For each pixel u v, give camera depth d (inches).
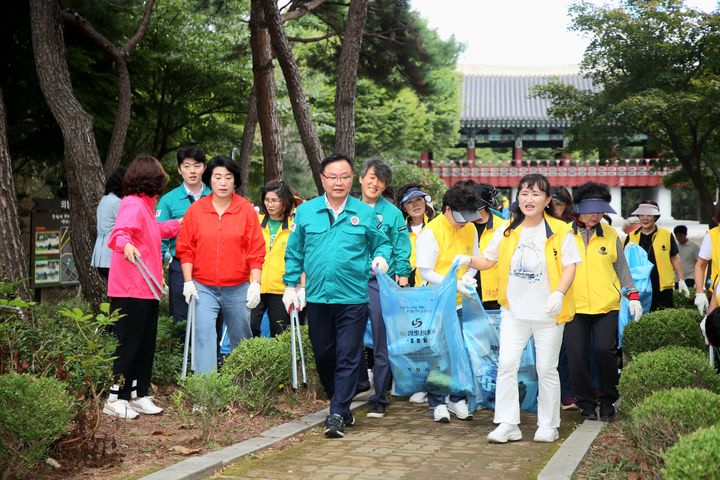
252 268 258.4
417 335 243.9
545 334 227.9
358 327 236.2
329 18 559.5
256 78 500.1
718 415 178.9
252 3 479.8
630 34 636.7
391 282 245.0
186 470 185.8
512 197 2336.4
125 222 235.0
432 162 2188.7
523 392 243.8
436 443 226.5
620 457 205.9
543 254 225.6
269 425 243.4
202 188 303.1
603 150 734.5
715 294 275.7
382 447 220.7
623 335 312.8
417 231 316.8
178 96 698.2
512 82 2431.1
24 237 621.6
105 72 582.9
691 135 714.8
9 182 259.4
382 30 566.6
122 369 239.0
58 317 273.6
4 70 534.3
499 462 205.2
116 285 237.9
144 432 226.5
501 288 231.8
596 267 255.4
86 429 204.4
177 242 257.6
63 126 343.0
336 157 234.7
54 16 341.4
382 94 1275.8
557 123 2214.6
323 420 250.4
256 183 1005.2
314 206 238.2
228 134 738.8
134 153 684.7
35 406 169.5
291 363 265.6
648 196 2474.2
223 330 310.8
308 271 238.1
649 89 637.9
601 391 257.9
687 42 624.4
